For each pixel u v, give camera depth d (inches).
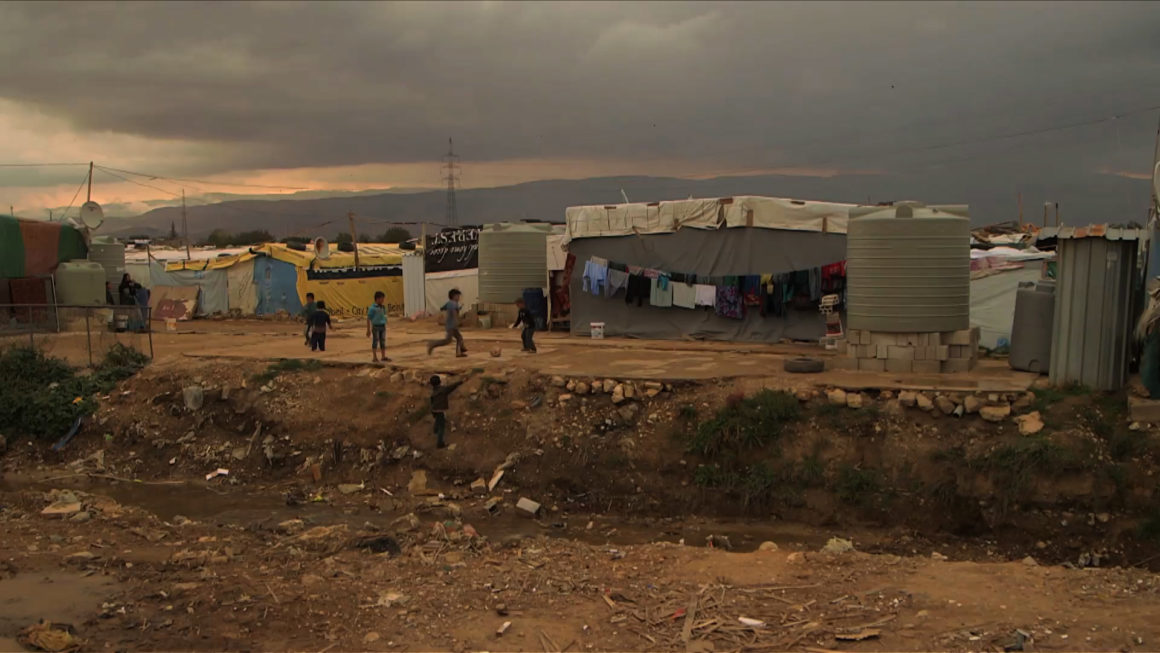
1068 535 416.2
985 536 431.2
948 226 565.6
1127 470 422.6
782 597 276.8
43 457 621.0
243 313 1343.5
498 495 508.7
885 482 457.7
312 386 626.8
